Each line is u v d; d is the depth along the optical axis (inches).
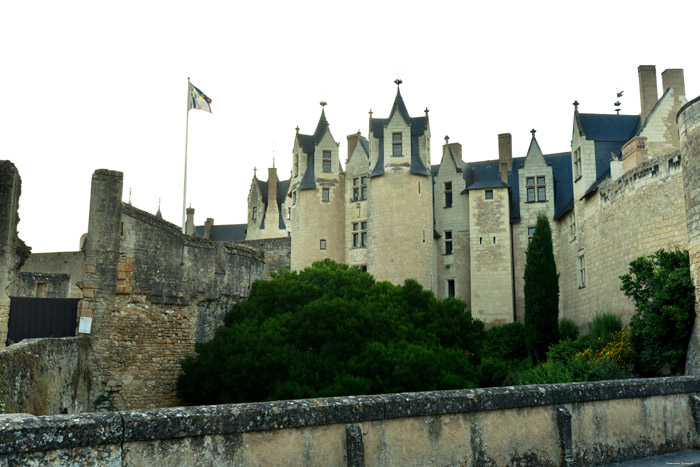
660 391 357.7
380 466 264.4
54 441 198.1
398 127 1636.3
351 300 1109.1
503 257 1667.1
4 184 761.6
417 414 275.9
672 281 768.3
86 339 848.3
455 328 1162.6
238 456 234.1
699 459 335.0
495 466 294.2
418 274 1573.6
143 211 945.5
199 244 1031.0
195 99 1424.7
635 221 1111.6
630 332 912.3
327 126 1785.2
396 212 1593.3
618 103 1558.8
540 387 318.0
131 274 916.0
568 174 1749.5
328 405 256.5
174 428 221.0
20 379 497.7
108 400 868.0
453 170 1819.6
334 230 1726.1
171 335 961.5
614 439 334.0
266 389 871.1
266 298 1152.8
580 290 1430.9
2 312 746.2
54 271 1266.0
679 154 981.2
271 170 2886.3
